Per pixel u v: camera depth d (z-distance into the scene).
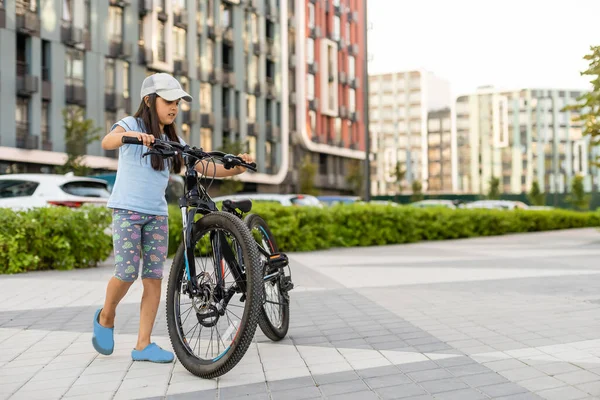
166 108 4.02
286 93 49.41
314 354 4.18
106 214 10.46
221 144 42.72
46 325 5.36
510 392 3.29
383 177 109.12
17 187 11.73
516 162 105.94
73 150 30.08
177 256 4.03
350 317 5.55
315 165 49.94
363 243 15.83
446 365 3.85
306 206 14.57
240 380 3.59
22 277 8.96
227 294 3.82
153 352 4.04
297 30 51.62
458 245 16.28
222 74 43.22
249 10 45.88
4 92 29.30
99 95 33.72
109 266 10.70
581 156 105.25
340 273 9.22
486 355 4.08
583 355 4.05
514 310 5.82
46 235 9.94
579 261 11.03
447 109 107.94
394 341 4.55
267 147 48.06
